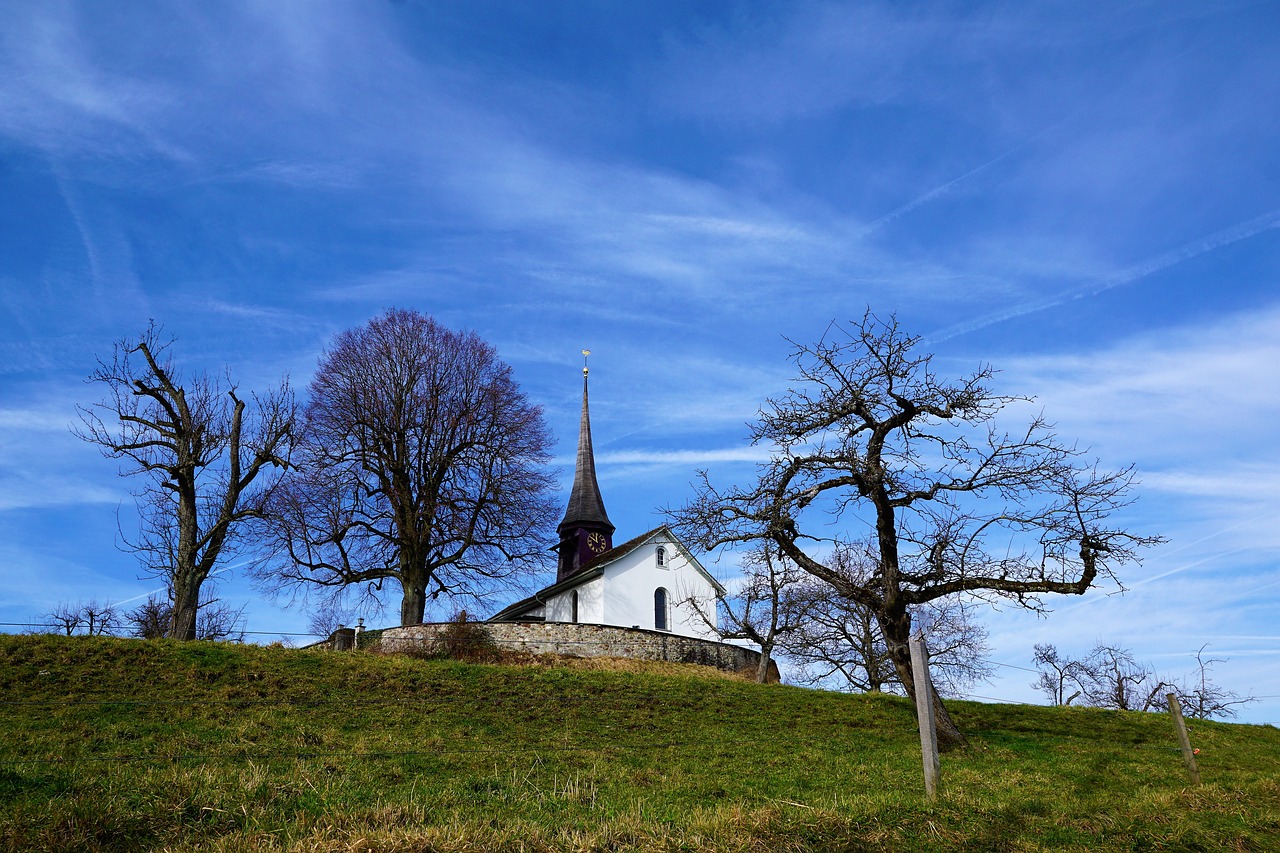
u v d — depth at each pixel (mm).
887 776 18875
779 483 24969
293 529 44469
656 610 54281
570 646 44250
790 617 44875
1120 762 23406
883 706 31047
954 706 33156
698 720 26719
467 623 43812
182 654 28359
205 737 19656
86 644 28125
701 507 25234
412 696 26766
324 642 46625
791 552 25438
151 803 12625
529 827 12086
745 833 12242
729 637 49438
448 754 19031
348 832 11422
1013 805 14789
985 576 23875
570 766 18562
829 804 14266
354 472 47156
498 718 24609
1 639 27875
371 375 48812
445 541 46906
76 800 12594
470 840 11281
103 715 21531
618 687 30359
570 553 61656
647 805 14664
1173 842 13523
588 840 11602
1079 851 12820
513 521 48594
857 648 46219
